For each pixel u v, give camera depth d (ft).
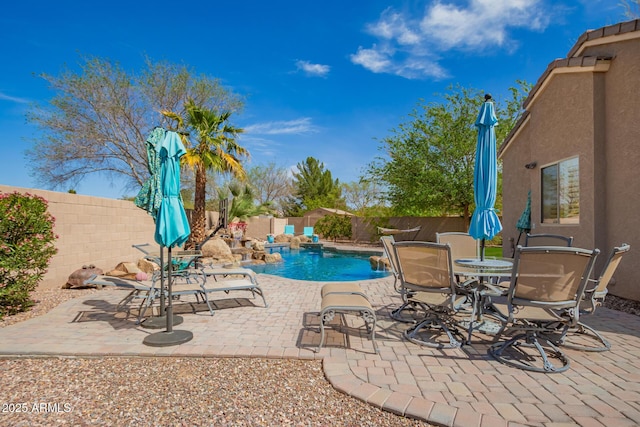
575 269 10.94
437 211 63.93
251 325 15.28
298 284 25.32
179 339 12.84
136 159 53.42
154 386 9.71
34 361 11.46
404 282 14.16
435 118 56.65
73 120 47.96
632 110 19.69
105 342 12.85
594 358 11.75
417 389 9.52
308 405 8.77
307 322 15.78
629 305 18.75
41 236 17.65
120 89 49.55
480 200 16.35
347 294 14.26
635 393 9.30
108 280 16.89
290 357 11.73
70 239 24.82
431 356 11.93
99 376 10.33
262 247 51.47
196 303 19.49
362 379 10.13
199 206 43.73
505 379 10.18
